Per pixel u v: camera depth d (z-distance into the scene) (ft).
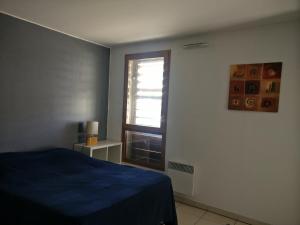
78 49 12.12
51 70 11.00
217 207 10.30
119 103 13.61
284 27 8.82
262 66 9.23
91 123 12.09
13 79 9.65
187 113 11.18
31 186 6.98
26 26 9.93
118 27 10.21
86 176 8.20
